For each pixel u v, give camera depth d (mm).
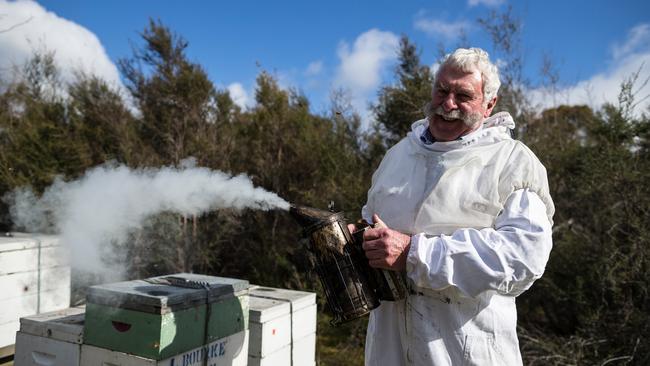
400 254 1599
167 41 6746
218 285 2326
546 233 1523
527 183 1603
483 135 1701
